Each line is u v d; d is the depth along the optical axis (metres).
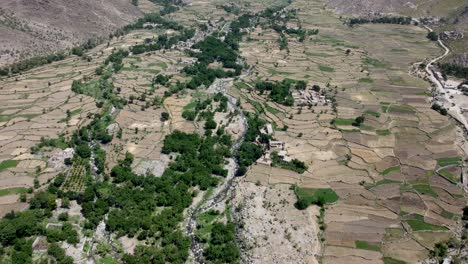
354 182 159.12
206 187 157.88
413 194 152.75
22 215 136.38
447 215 143.12
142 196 149.00
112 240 133.12
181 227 139.62
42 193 146.88
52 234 131.38
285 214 142.75
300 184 157.75
